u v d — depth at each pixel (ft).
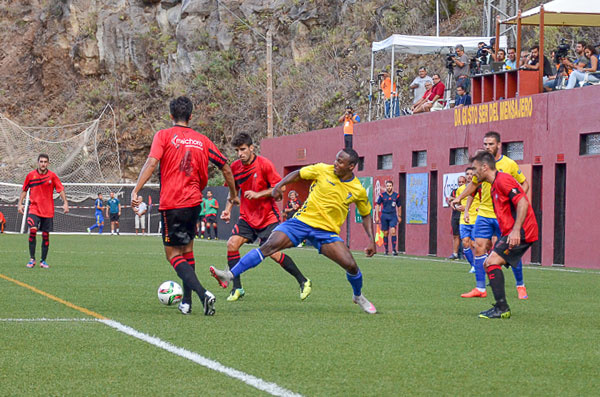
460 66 190.60
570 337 54.65
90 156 394.32
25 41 481.05
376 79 319.06
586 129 140.56
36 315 63.52
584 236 140.46
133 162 414.62
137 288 87.35
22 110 462.19
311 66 365.61
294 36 381.40
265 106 383.86
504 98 165.99
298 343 50.70
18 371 41.50
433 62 297.94
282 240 66.03
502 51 175.94
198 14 416.67
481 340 52.80
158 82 428.97
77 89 452.35
